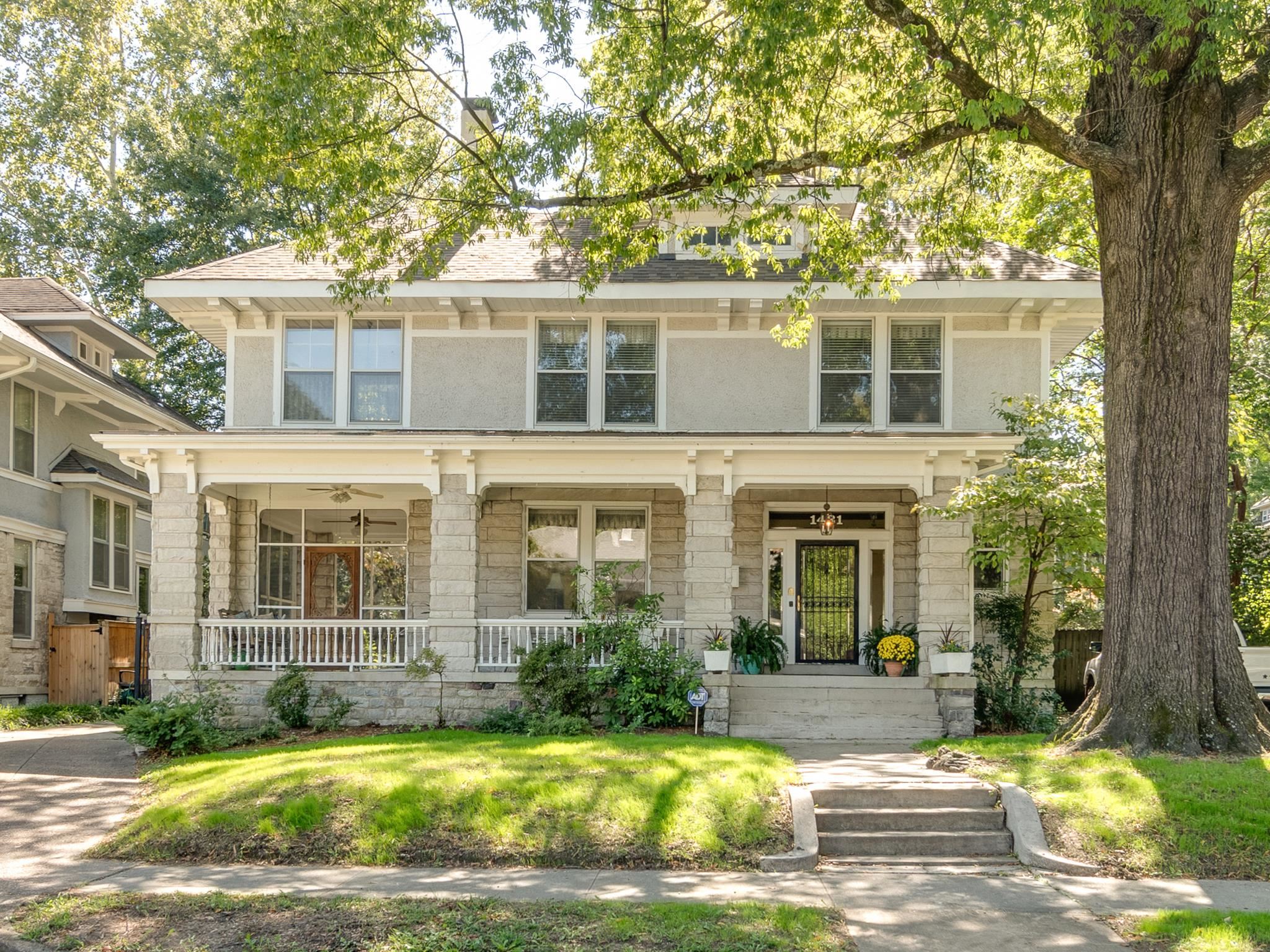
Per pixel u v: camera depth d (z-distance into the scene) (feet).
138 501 90.22
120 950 22.52
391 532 64.28
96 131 114.93
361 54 42.09
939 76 41.39
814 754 44.75
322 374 62.64
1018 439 53.16
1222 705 38.19
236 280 59.62
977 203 52.26
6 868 30.22
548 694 52.26
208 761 43.73
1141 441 39.96
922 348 62.18
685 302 60.75
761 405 62.03
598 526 63.16
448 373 62.54
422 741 45.68
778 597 63.98
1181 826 31.07
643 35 43.86
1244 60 44.42
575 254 62.95
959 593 53.52
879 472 54.13
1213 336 39.88
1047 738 42.91
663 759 38.32
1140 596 39.19
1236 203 40.06
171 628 54.34
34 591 73.61
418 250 48.52
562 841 31.37
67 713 66.69
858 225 51.13
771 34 37.83
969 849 32.19
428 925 23.97
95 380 77.36
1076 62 43.80
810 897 27.09
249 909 25.39
